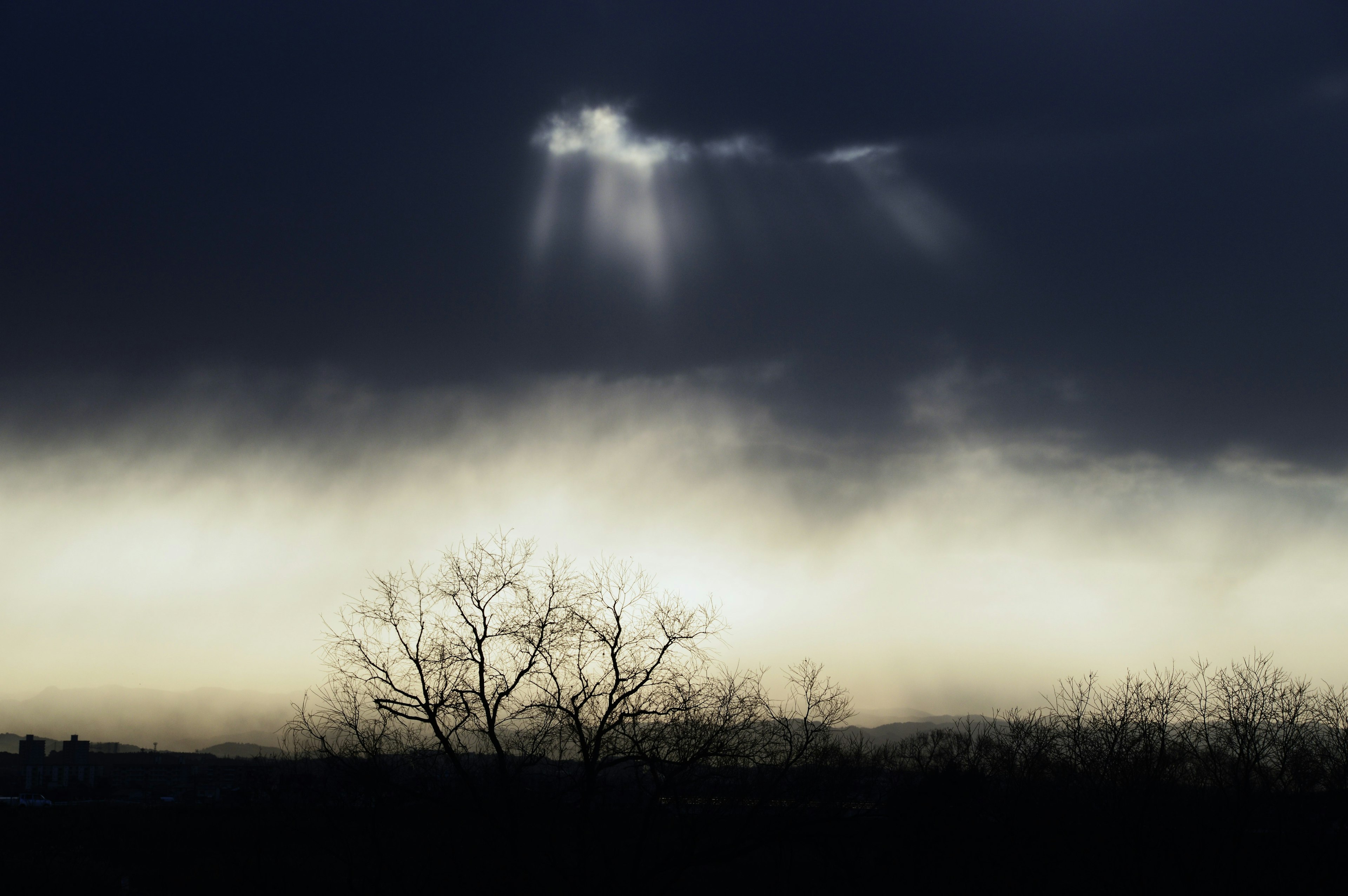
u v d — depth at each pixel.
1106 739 46.34
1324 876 42.00
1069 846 46.56
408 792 39.59
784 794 40.22
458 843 41.03
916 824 46.16
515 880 40.00
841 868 48.59
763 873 52.91
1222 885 43.50
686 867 39.44
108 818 97.25
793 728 40.47
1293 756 42.97
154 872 64.25
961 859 46.47
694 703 39.53
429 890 41.66
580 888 38.88
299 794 42.69
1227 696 44.81
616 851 39.84
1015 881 47.00
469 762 40.09
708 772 39.47
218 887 52.72
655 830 40.81
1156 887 43.28
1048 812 46.66
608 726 39.41
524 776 39.72
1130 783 44.84
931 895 46.50
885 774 46.09
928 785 46.44
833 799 41.00
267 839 55.72
